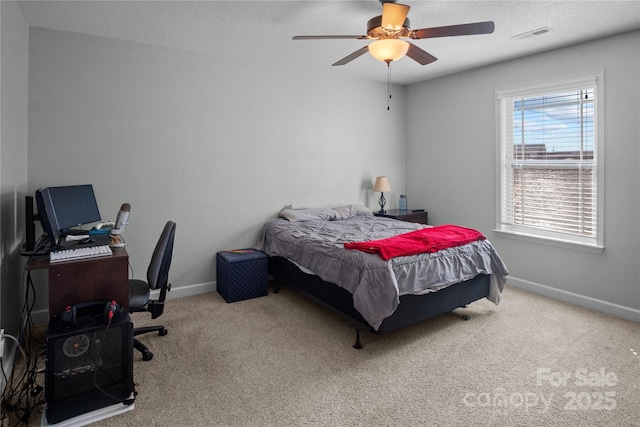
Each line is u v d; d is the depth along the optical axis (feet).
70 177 10.61
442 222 16.14
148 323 10.39
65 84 10.41
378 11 9.08
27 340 9.27
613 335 9.49
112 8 8.91
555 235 12.43
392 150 17.30
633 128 10.35
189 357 8.50
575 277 11.80
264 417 6.45
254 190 13.76
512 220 13.69
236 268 12.10
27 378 7.34
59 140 10.40
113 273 7.24
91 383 6.45
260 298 12.54
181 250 12.50
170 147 12.05
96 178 10.98
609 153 10.84
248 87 13.34
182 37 10.93
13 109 8.35
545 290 12.51
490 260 10.70
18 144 8.89
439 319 10.64
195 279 12.84
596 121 11.14
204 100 12.53
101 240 8.66
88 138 10.80
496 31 10.29
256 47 11.85
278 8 8.92
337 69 14.55
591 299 11.37
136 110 11.44
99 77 10.85
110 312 6.54
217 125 12.83
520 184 13.38
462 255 9.98
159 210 12.01
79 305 6.77
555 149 12.28
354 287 8.80
